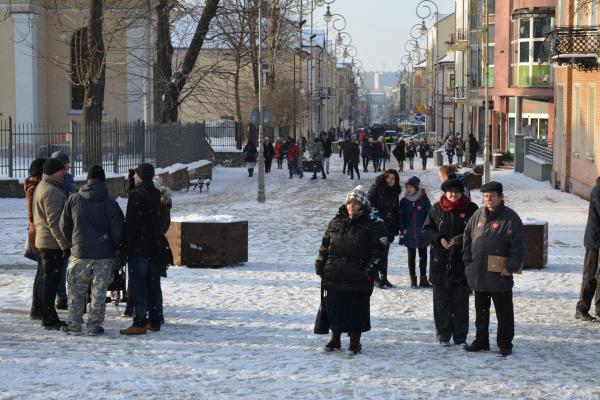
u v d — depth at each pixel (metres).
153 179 14.90
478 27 82.88
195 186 48.12
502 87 69.62
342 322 13.04
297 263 22.64
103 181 14.46
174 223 21.97
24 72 64.44
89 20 44.69
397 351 13.38
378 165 65.62
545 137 69.31
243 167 70.94
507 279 13.03
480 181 49.59
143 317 14.49
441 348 13.64
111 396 10.65
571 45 38.78
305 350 13.39
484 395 10.84
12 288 18.86
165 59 53.44
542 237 21.88
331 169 69.94
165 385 11.18
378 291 18.95
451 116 121.31
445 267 13.77
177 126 51.66
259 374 11.79
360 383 11.34
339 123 165.75
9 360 12.48
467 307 13.88
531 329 15.16
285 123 91.12
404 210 19.36
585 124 41.91
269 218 34.00
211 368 12.12
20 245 25.81
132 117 64.62
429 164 77.62
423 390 11.03
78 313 14.48
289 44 85.62
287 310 16.64
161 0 51.94
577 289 19.27
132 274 14.48
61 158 14.81
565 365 12.54
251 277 20.38
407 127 176.12
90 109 44.75
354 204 13.00
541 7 64.31
